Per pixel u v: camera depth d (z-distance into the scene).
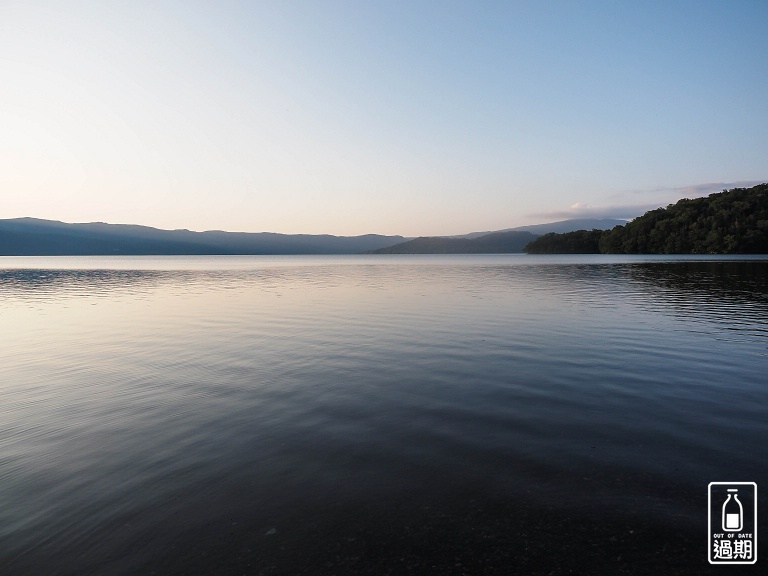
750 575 4.06
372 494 5.52
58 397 9.59
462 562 4.28
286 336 16.97
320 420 8.10
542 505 5.22
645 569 4.16
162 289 41.53
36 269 95.81
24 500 5.43
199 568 4.23
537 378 10.80
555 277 51.50
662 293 31.59
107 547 4.55
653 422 7.78
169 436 7.40
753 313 21.78
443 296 31.39
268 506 5.28
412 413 8.42
